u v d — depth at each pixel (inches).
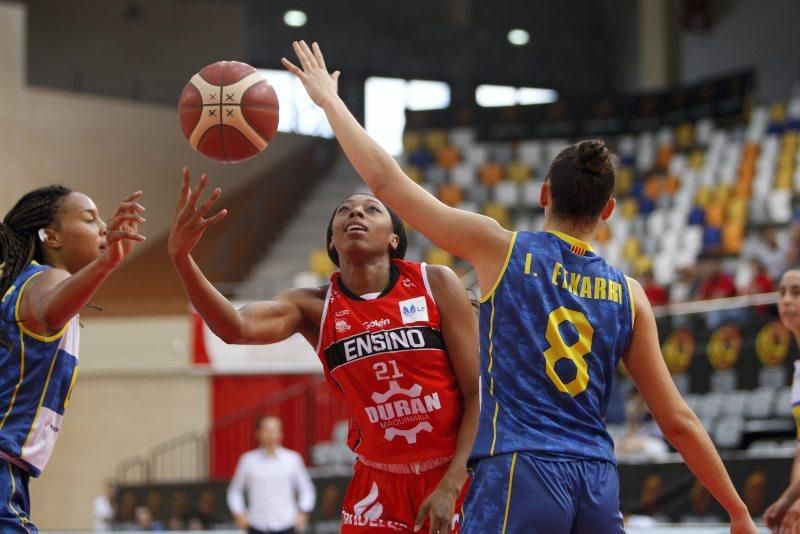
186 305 859.4
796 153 965.8
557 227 149.2
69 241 172.4
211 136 172.7
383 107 1197.1
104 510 689.6
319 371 799.1
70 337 167.5
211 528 633.0
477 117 1119.0
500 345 141.6
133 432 820.0
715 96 1059.9
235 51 1075.3
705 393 538.6
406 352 173.6
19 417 160.1
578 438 138.8
